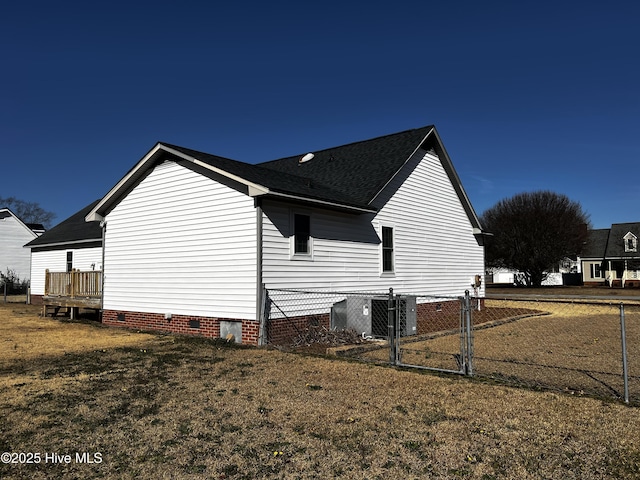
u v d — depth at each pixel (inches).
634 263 1935.3
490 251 1943.9
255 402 253.6
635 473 168.6
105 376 316.5
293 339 458.3
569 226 1785.2
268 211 448.1
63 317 715.4
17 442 201.6
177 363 356.8
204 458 185.0
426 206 682.8
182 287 508.7
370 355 391.5
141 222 564.4
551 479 165.8
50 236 968.3
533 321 646.5
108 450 193.5
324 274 504.1
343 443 197.8
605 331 532.4
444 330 534.6
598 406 241.1
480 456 184.5
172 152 504.4
